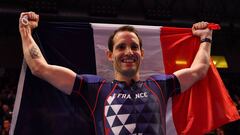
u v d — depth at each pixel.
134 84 3.50
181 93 3.85
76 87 3.48
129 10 13.23
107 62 4.16
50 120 3.75
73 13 12.59
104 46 4.18
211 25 4.12
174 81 3.71
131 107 3.35
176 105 4.03
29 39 3.60
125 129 3.27
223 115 4.01
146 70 4.25
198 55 4.00
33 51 3.51
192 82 3.81
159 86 3.58
